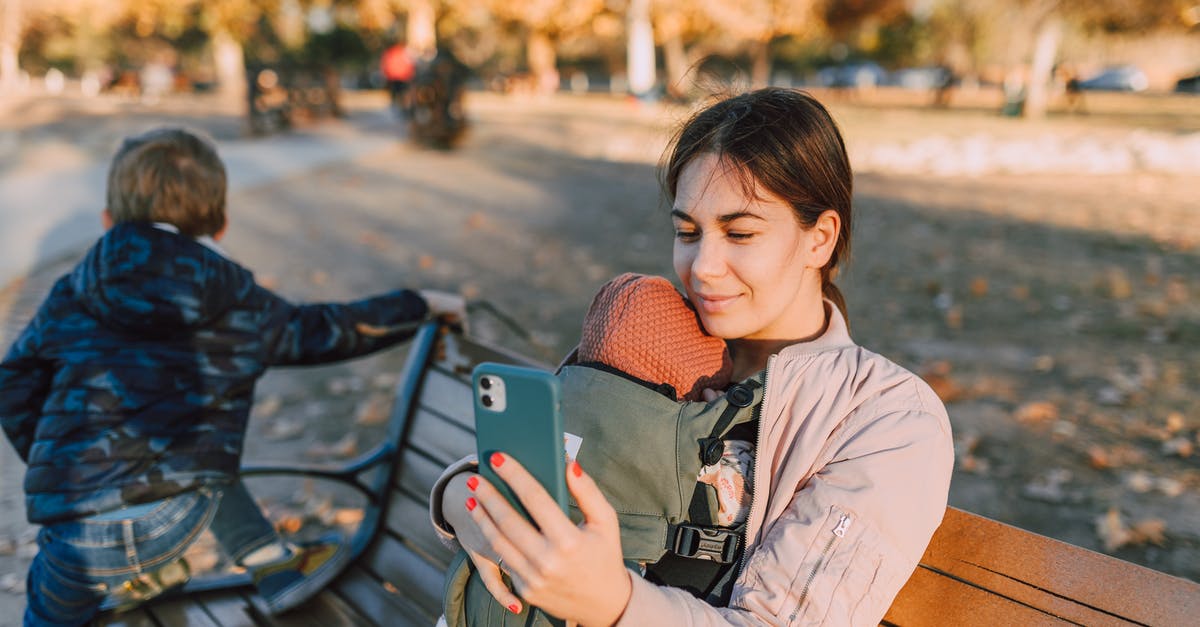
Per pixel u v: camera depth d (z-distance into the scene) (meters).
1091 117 27.62
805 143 1.37
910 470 1.27
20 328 5.48
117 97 35.88
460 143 17.69
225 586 2.42
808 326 1.51
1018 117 27.59
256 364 2.22
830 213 1.42
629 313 1.42
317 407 4.77
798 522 1.27
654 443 1.34
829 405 1.36
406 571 2.37
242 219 9.88
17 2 50.38
